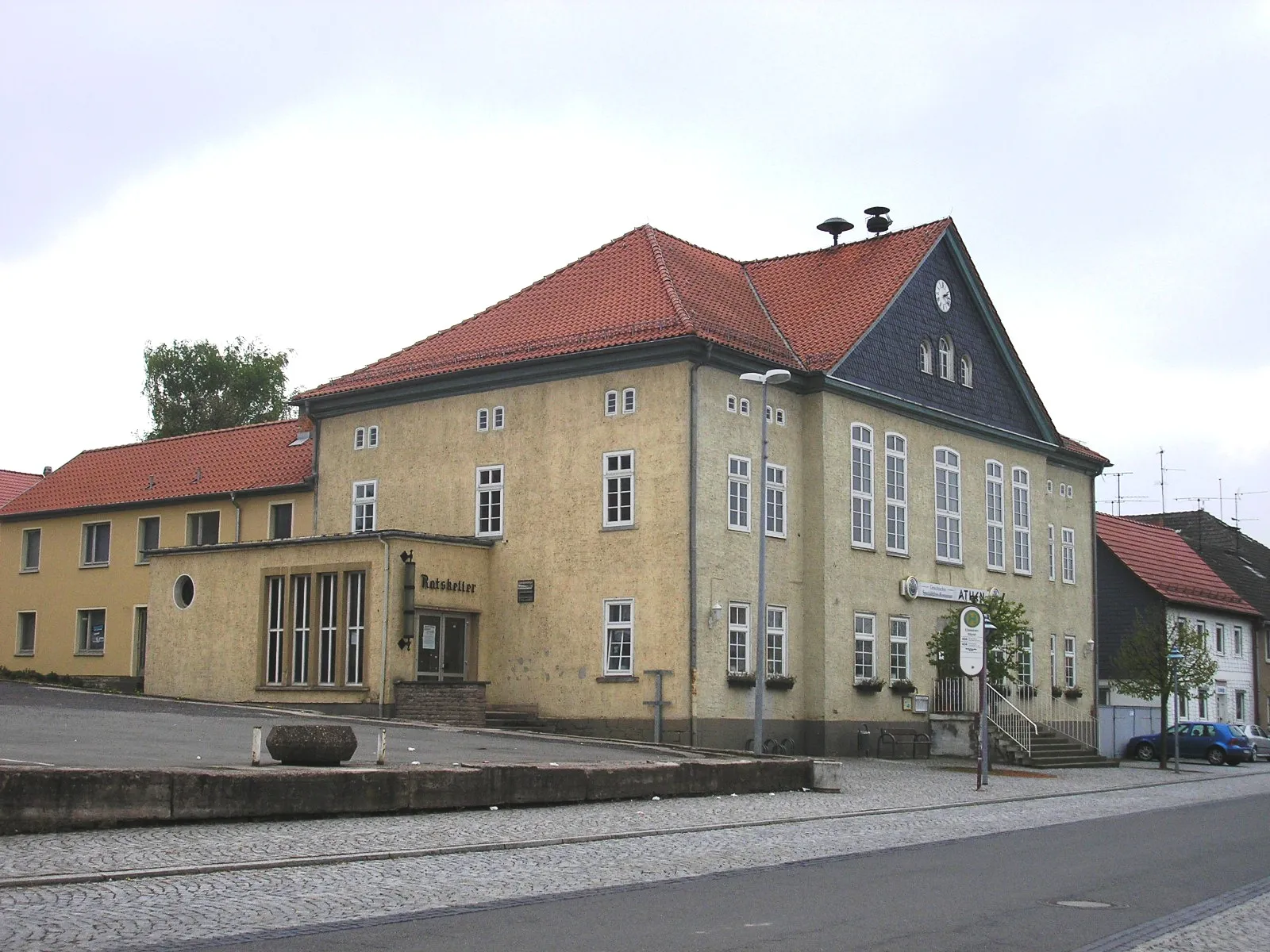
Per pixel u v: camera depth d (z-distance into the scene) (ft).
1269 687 218.38
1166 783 112.37
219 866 42.45
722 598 109.91
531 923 34.86
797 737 116.98
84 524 158.10
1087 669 163.22
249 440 154.30
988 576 143.13
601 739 102.83
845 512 122.01
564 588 113.80
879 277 132.46
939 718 127.85
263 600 118.83
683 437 109.19
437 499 122.83
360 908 36.60
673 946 32.17
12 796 47.09
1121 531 200.34
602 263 128.16
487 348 122.62
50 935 31.68
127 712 98.94
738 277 137.69
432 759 77.61
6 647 163.12
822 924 35.83
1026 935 35.06
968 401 141.90
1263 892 44.65
